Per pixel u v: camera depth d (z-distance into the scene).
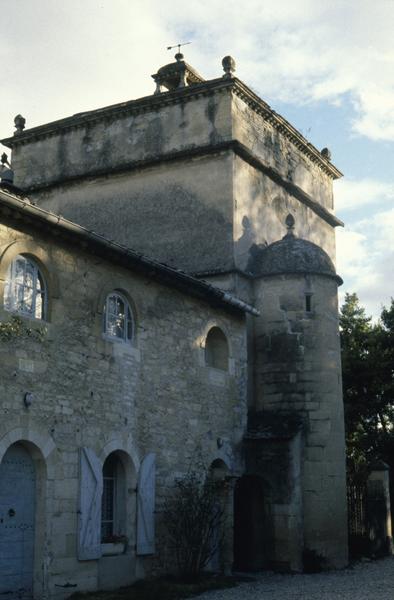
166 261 21.25
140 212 22.03
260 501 19.08
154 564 15.42
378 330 31.20
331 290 20.64
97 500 13.98
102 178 22.89
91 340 14.45
